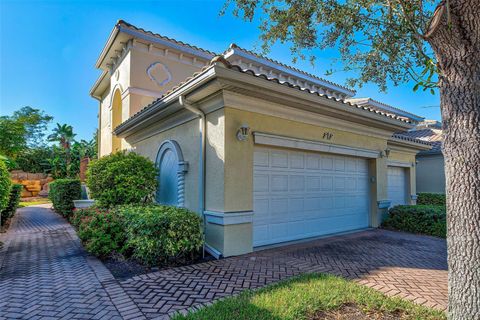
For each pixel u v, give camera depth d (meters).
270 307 3.67
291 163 8.00
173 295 4.27
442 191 16.05
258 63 12.11
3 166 8.48
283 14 5.06
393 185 12.82
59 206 13.78
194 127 7.61
